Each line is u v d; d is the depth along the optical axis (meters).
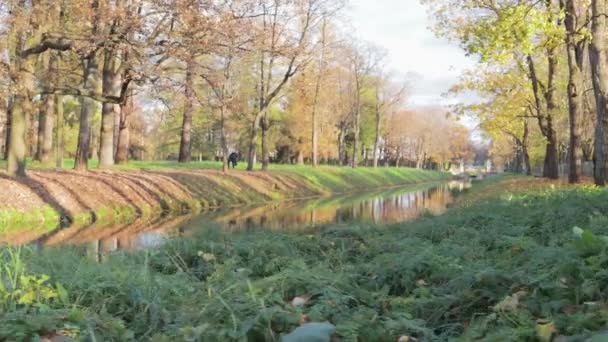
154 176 29.78
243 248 9.09
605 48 17.44
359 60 65.94
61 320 4.48
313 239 10.27
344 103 67.56
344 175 55.53
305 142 64.50
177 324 4.40
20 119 22.31
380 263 7.03
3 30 21.95
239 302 4.54
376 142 76.38
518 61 26.92
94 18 18.84
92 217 21.73
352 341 3.83
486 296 5.14
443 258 6.68
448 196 38.69
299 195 40.56
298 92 45.75
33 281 5.57
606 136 17.28
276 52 25.75
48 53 29.39
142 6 18.77
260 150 68.94
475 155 155.75
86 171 27.84
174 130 54.16
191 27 18.81
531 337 3.63
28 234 16.61
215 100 25.77
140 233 16.84
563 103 29.97
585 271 4.64
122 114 38.81
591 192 13.79
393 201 34.22
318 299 5.03
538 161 55.31
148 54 19.27
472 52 17.34
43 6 20.11
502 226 9.51
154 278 6.17
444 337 4.43
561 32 16.09
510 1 18.39
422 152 109.25
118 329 4.48
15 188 20.70
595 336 3.01
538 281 4.86
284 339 3.54
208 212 26.23
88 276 5.93
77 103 49.38
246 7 21.12
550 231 8.51
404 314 4.68
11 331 3.98
